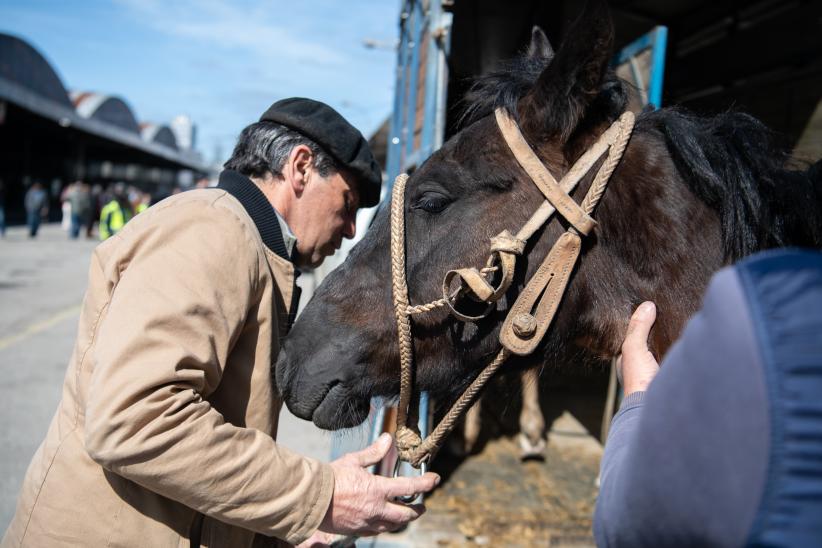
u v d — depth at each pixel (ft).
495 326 4.34
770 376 1.82
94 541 3.99
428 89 10.44
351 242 16.58
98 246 4.42
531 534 10.45
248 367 4.30
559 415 16.71
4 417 14.38
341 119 4.93
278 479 3.88
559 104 4.18
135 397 3.57
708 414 1.96
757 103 12.47
